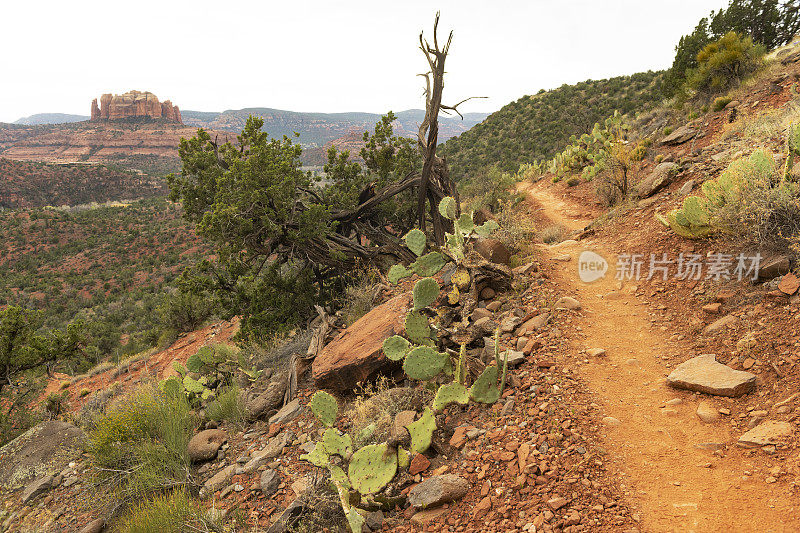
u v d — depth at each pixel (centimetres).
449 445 500
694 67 2505
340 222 1728
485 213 1268
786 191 609
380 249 1603
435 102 1381
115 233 9888
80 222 10325
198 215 1583
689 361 527
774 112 1170
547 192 2283
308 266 1616
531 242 1105
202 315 2534
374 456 485
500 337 659
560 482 395
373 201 1702
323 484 504
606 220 1195
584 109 5884
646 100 5031
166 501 576
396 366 704
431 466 478
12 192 17288
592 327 666
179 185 1545
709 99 1859
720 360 517
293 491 545
